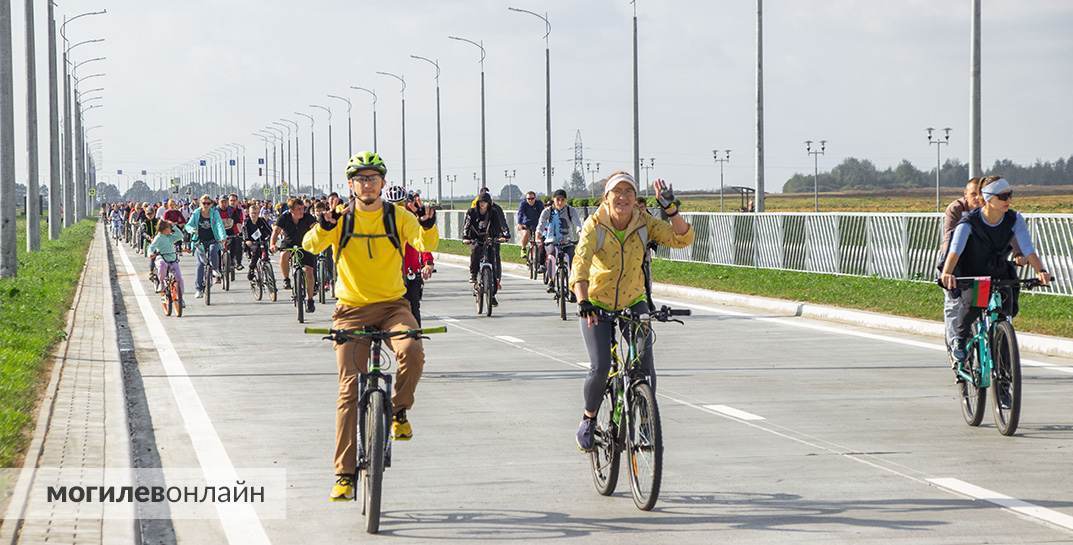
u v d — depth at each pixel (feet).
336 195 159.22
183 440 72.74
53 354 111.24
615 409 56.49
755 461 64.80
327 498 57.57
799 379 96.07
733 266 241.96
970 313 73.05
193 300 190.08
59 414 77.77
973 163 194.59
